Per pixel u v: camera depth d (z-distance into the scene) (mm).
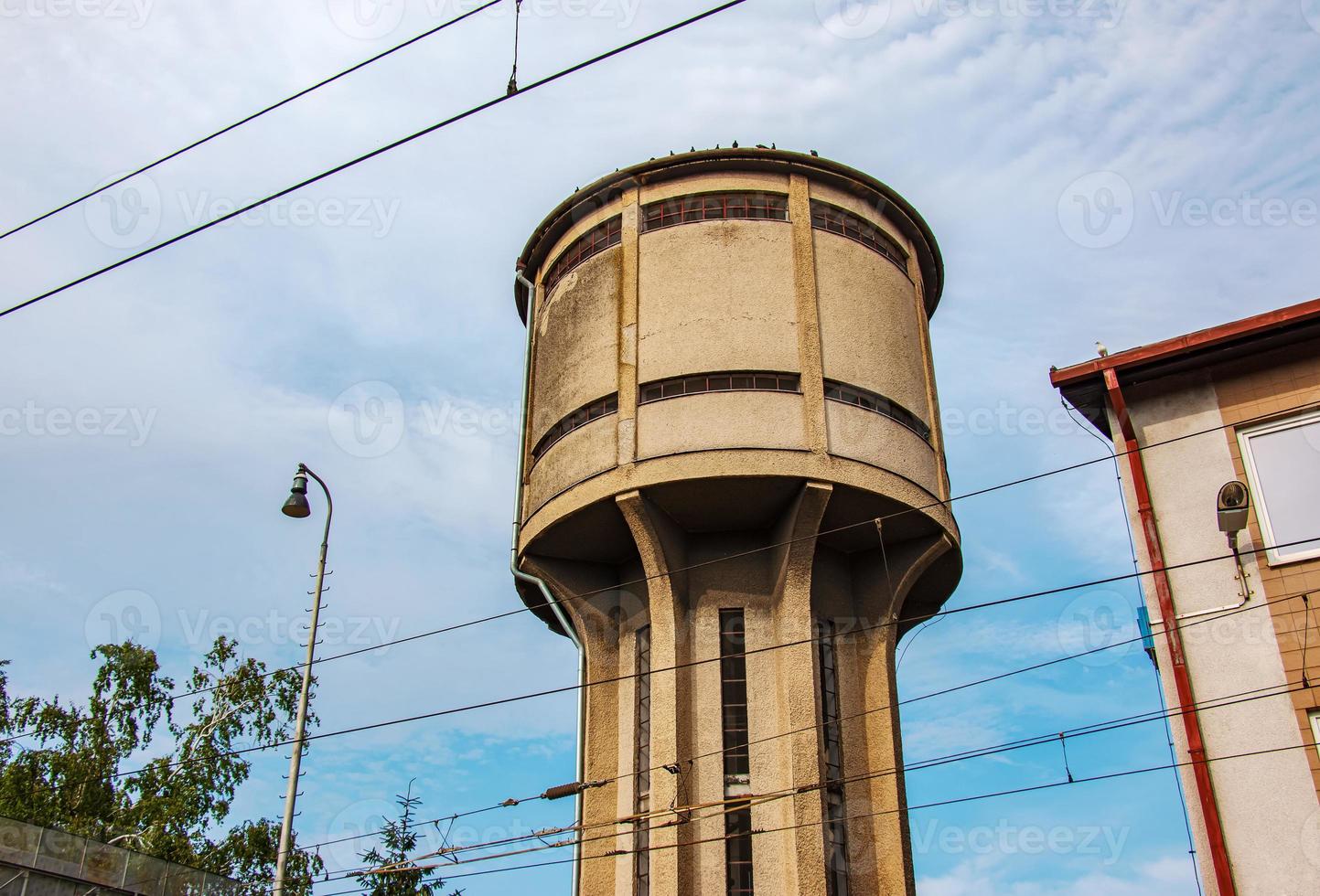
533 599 28562
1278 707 16938
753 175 27609
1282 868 16078
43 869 25438
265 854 33562
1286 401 18672
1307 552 17688
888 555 26562
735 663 25016
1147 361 19328
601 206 28531
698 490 24438
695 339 25781
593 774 25203
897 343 27188
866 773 24766
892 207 28641
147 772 34656
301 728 23641
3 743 33094
